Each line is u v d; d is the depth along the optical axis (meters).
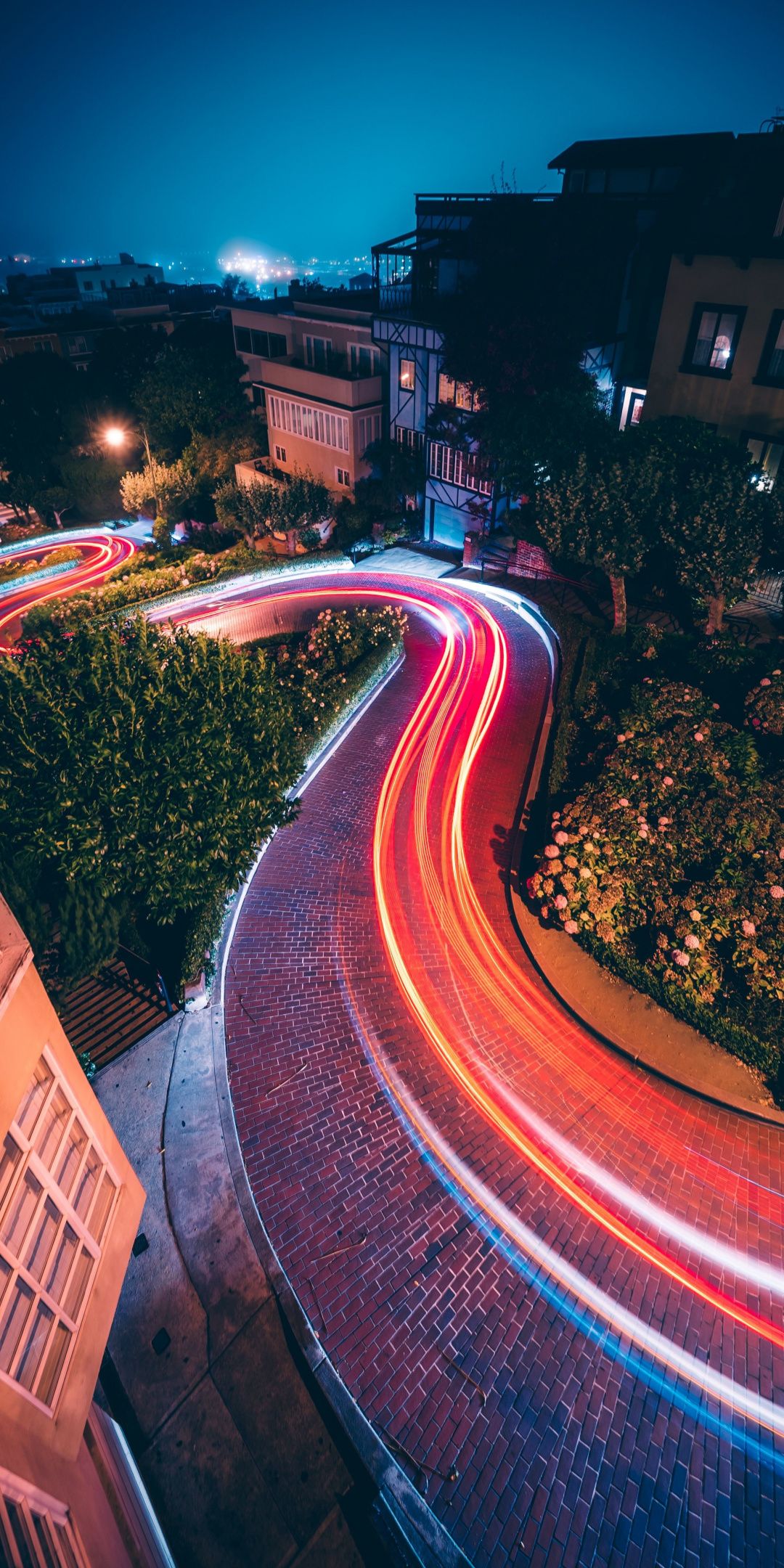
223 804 14.75
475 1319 11.72
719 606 24.86
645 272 32.66
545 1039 16.11
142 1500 9.74
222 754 14.90
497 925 18.69
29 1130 6.84
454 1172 13.65
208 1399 11.06
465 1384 11.02
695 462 24.12
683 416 27.75
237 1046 15.95
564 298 29.61
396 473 40.12
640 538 24.33
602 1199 13.29
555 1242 12.66
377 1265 12.38
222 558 44.00
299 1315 11.78
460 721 26.09
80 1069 7.93
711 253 25.53
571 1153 14.01
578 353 30.41
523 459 30.91
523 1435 10.54
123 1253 8.55
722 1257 12.49
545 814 20.70
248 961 17.84
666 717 21.38
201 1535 9.92
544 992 17.12
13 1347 6.41
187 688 15.35
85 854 13.34
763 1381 11.05
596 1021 16.39
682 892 17.19
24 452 58.06
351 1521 10.05
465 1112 14.66
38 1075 7.20
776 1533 9.75
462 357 31.56
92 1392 7.50
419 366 36.72
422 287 36.47
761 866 17.12
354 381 39.62
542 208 30.25
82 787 13.52
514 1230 12.81
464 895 19.48
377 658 28.28
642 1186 13.50
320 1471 10.43
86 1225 7.93
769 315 25.28
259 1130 14.39
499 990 17.12
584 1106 14.84
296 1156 13.95
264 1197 13.34
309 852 21.03
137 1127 14.48
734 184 29.28
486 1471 10.23
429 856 20.70
